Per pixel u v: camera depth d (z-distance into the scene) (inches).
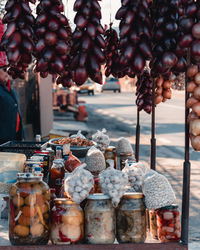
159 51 91.9
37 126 475.2
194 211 242.4
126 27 90.3
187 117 92.9
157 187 90.3
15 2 95.0
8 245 87.6
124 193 90.7
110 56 117.6
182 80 127.3
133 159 155.7
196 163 385.4
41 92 476.4
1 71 196.2
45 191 88.1
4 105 202.8
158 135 585.9
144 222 91.0
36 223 86.6
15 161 114.7
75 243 87.5
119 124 724.0
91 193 98.2
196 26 84.7
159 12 92.7
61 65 93.4
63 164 120.1
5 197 111.0
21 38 93.8
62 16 92.5
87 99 1485.0
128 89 2148.1
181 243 90.5
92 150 128.8
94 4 92.0
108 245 87.6
